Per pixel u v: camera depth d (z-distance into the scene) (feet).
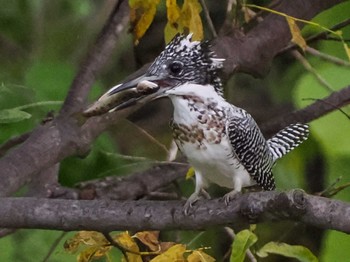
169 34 28.14
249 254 30.07
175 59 26.99
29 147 28.99
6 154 30.99
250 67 33.32
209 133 27.22
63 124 29.81
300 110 34.37
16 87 33.24
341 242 30.94
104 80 41.88
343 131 33.60
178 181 37.42
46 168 29.81
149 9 28.04
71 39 39.29
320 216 23.04
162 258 26.03
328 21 36.27
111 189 33.06
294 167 39.40
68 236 34.37
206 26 42.47
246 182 28.73
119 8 31.81
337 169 34.40
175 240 35.09
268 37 33.63
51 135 29.40
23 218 24.72
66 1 38.60
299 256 28.73
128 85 26.84
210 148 27.37
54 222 24.73
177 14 27.55
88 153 30.99
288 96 44.34
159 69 27.02
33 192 31.89
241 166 28.02
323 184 43.78
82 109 30.12
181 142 27.63
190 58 27.04
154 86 26.86
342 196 33.32
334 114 33.73
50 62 34.88
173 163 33.22
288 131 32.32
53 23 39.19
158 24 40.01
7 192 27.94
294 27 29.14
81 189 32.65
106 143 33.99
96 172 33.83
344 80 34.76
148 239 27.40
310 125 33.94
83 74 30.96
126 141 37.27
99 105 26.86
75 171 33.68
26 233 34.22
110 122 30.89
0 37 38.96
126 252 27.17
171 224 24.70
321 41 38.37
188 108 27.14
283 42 34.12
